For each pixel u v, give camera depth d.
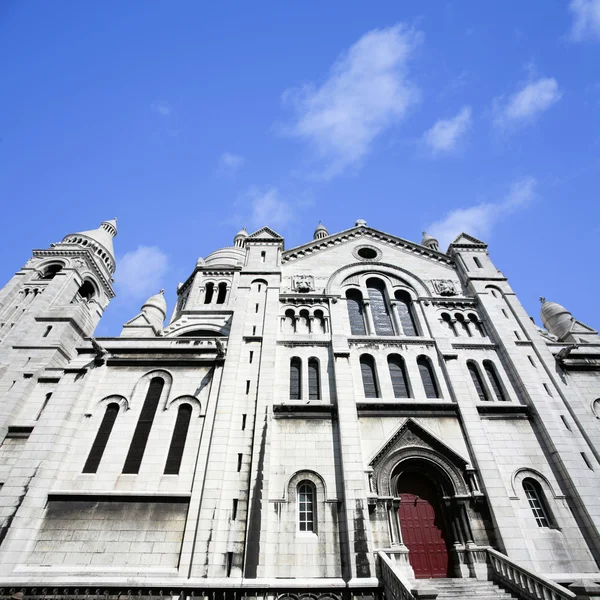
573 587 13.90
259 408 21.80
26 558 17.34
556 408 23.58
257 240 33.44
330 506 19.00
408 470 21.16
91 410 22.41
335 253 33.50
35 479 19.23
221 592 16.33
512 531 18.67
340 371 24.08
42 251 43.06
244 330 26.14
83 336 35.00
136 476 19.97
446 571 18.80
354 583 16.52
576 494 20.05
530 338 27.23
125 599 16.16
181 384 23.58
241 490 18.97
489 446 21.50
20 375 28.41
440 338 27.06
